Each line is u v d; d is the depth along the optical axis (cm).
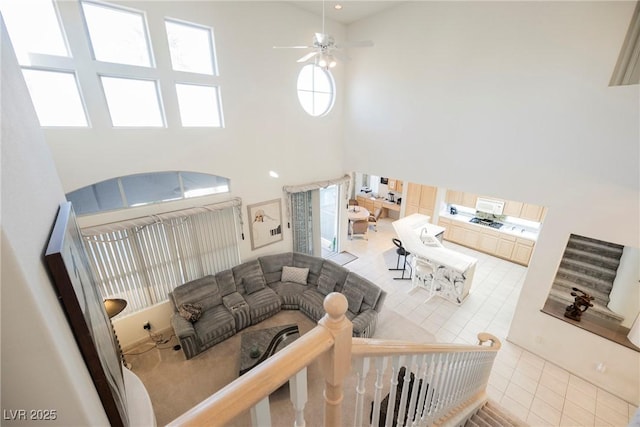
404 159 514
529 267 387
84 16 301
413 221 673
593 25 291
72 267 96
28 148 100
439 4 406
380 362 102
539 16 323
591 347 355
